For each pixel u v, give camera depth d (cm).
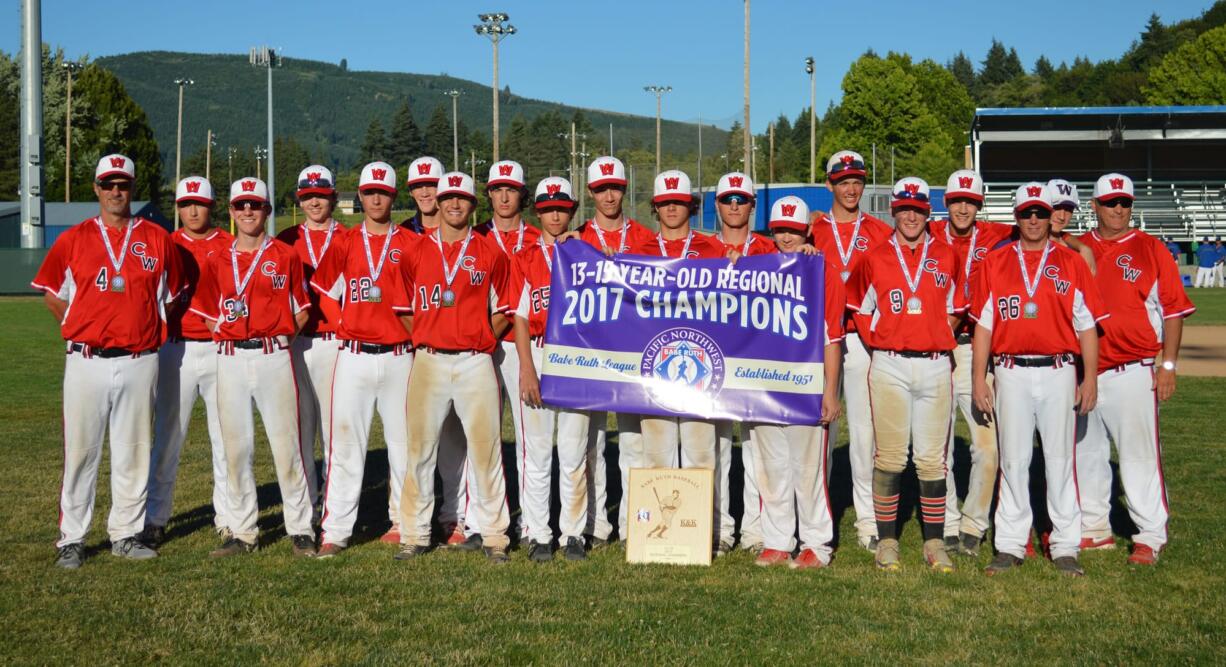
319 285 783
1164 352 730
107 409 718
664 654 545
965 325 755
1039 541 785
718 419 729
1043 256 692
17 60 7156
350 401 752
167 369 774
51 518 818
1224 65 7581
